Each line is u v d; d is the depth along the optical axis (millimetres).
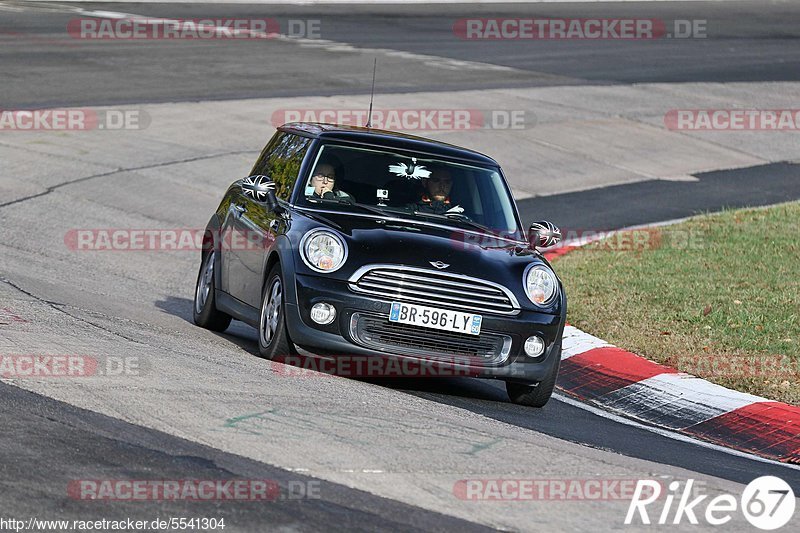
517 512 20297
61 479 19594
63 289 39969
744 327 39969
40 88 82812
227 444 22281
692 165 80750
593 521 20344
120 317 35781
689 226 59375
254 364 30281
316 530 18344
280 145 36688
